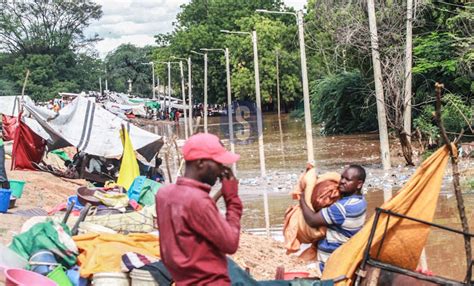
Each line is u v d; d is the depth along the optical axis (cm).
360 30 3491
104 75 13488
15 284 675
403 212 665
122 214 996
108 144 2238
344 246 670
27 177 2062
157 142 2286
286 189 2331
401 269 650
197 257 512
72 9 11256
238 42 7906
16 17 10962
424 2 3356
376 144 3875
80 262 773
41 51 11044
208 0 9406
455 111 3200
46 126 2230
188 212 510
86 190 1163
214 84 8706
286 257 1210
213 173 528
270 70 7681
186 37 8719
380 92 2792
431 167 666
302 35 2927
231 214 532
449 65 3338
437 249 1252
